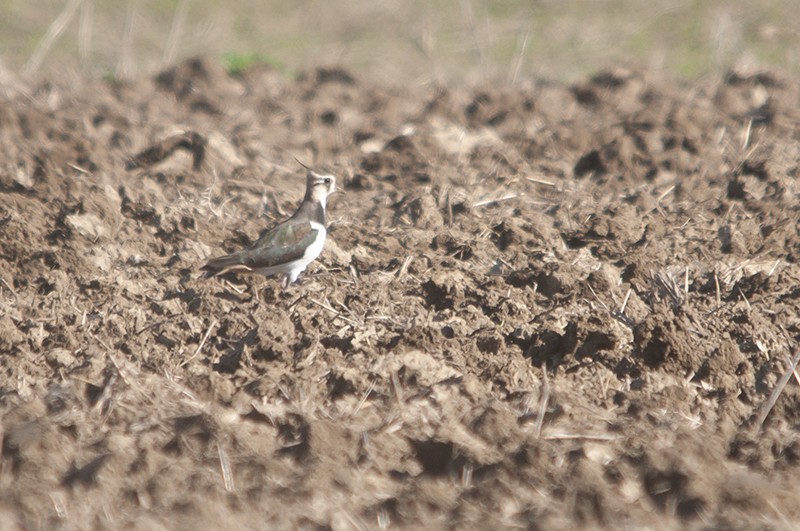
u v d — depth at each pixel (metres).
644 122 20.45
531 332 12.12
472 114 22.42
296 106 23.41
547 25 31.33
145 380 11.31
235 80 25.55
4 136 20.19
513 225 15.48
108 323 12.51
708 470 9.58
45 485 9.52
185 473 9.65
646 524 9.02
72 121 21.34
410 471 9.82
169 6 32.78
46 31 30.25
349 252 15.05
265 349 11.78
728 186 17.45
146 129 21.22
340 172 18.95
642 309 12.82
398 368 11.30
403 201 17.05
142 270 14.44
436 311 13.09
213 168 18.59
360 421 10.59
